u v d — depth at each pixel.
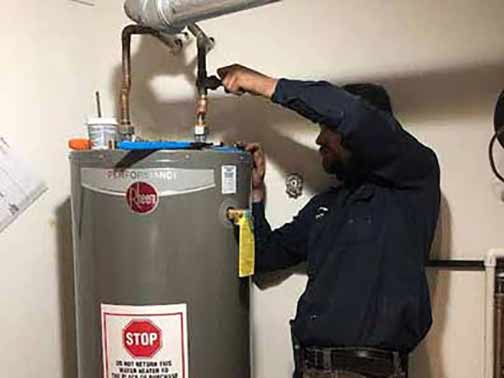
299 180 1.84
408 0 1.70
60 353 1.92
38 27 1.83
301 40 1.82
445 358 1.71
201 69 1.74
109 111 2.06
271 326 1.90
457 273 1.69
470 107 1.65
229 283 1.54
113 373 1.48
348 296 1.50
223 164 1.49
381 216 1.53
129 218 1.43
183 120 1.99
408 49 1.71
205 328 1.49
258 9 1.86
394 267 1.49
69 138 1.94
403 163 1.46
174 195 1.43
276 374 1.91
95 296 1.49
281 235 1.77
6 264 1.74
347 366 1.50
